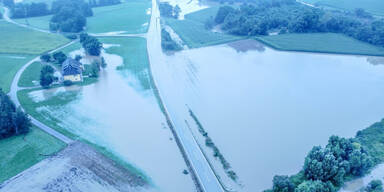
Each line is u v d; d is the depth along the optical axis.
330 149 61.00
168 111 87.81
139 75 113.62
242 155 68.75
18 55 133.50
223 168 64.50
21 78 108.62
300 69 117.44
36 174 61.88
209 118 83.94
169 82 107.38
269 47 145.25
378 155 66.00
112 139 74.94
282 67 119.75
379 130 75.06
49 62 125.81
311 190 51.69
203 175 62.22
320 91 99.06
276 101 92.94
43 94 97.94
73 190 57.84
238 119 83.31
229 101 93.31
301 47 139.25
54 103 92.19
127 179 61.34
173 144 73.25
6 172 62.47
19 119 74.44
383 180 59.09
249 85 104.12
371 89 100.25
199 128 79.06
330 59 127.12
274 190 54.97
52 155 67.56
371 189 56.62
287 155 68.88
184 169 64.75
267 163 66.25
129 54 136.62
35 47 143.00
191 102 93.00
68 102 93.12
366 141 70.88
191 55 135.00
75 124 81.06
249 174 63.00
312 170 57.81
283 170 64.31
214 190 58.41
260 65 122.31
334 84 104.06
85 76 112.31
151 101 94.19
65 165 64.44
